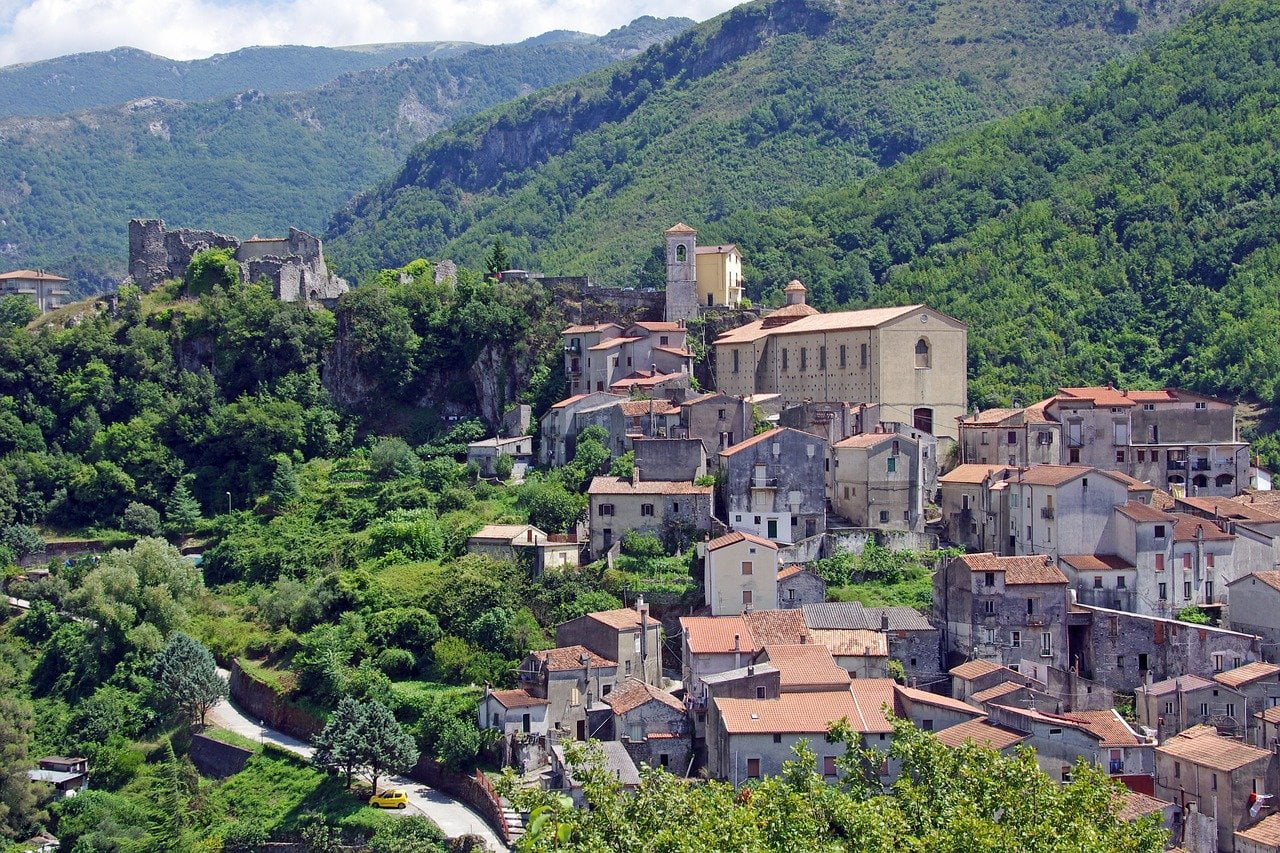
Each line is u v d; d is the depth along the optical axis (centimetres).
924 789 11906
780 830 10850
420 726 17900
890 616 18538
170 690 19925
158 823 18088
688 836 10288
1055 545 19350
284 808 17525
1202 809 15400
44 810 18650
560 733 16825
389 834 15912
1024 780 11981
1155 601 19062
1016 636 18288
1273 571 19262
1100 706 17612
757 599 19212
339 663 19588
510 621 19275
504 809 15912
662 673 18825
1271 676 17238
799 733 15650
